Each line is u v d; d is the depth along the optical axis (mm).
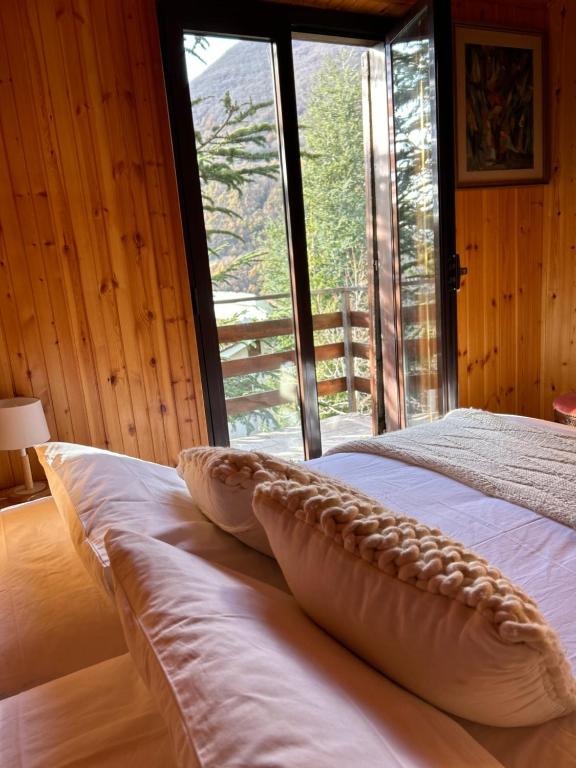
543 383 3863
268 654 692
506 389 3762
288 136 2791
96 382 2566
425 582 668
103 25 2359
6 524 1513
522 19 3316
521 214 3545
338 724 591
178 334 2699
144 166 2512
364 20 2926
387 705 671
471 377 3607
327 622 802
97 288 2508
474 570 663
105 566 1016
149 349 2648
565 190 3492
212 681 637
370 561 728
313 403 3096
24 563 1302
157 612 778
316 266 4324
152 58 2459
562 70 3357
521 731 775
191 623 744
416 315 3150
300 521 822
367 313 4363
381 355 3861
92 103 2385
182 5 2416
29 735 842
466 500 1510
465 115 3219
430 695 705
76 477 1360
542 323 3785
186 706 624
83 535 1153
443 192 2721
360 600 724
